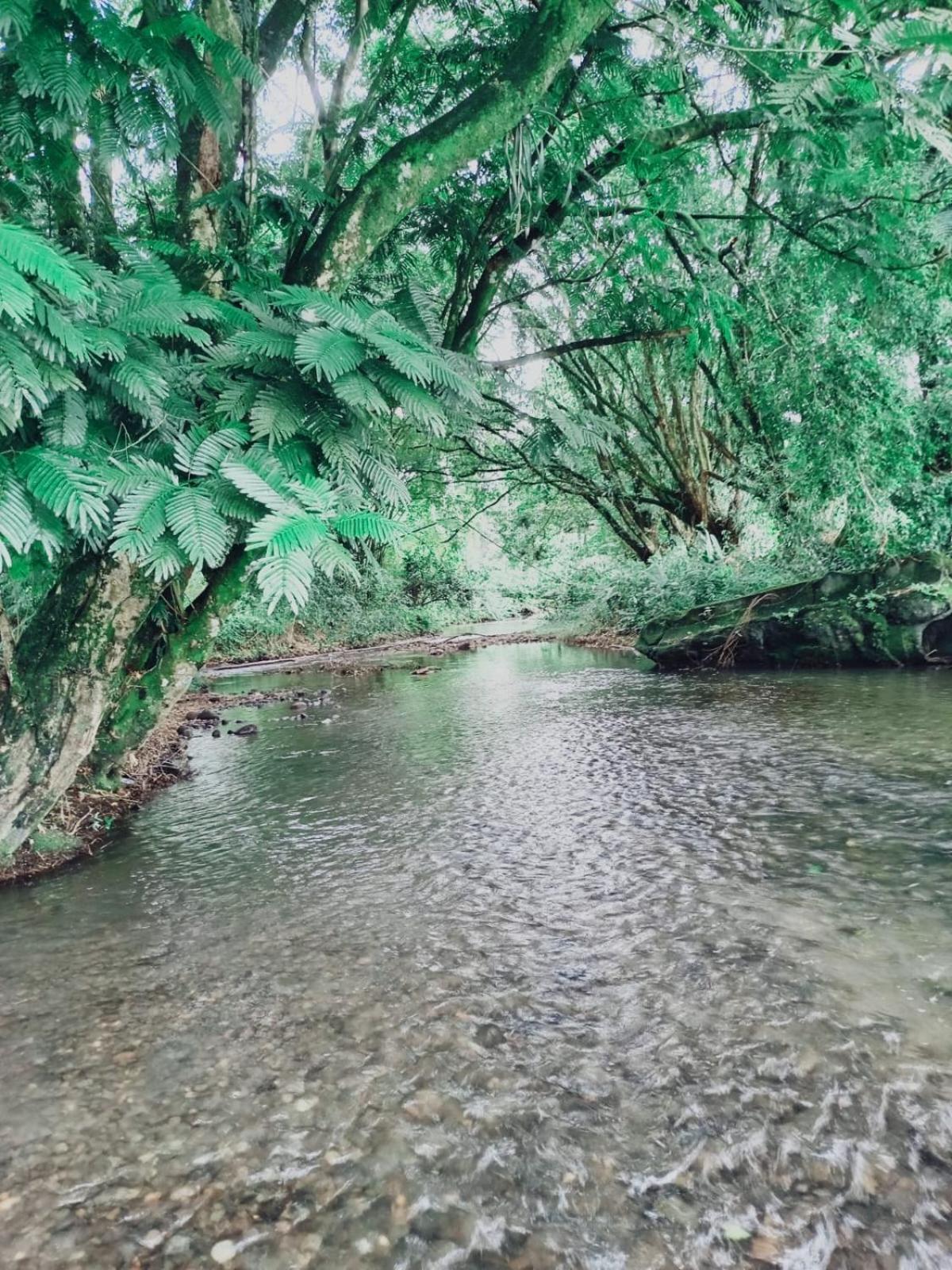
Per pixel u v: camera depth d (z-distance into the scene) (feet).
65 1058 6.20
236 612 42.50
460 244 20.10
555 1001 6.73
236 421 8.25
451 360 9.95
